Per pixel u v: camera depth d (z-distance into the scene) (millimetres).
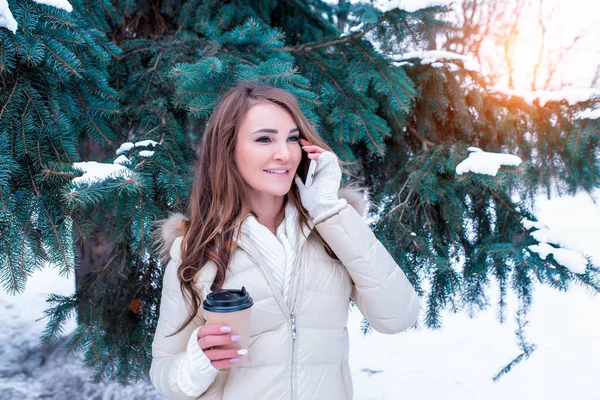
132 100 2484
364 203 1766
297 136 1573
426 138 2938
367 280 1498
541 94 2832
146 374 2717
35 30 1901
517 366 3887
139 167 2047
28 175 1865
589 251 5504
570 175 2895
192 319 1497
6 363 3566
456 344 4301
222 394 1496
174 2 2988
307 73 2607
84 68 2131
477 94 2879
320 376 1468
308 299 1491
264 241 1497
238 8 2971
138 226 1943
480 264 2654
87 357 2467
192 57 2533
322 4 3424
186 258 1520
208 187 1601
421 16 2348
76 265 1841
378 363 3996
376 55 2604
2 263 1713
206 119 2414
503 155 2365
